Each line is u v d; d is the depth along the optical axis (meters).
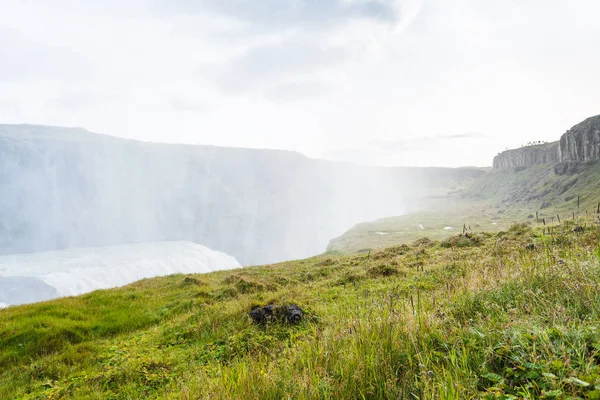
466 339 3.44
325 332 5.08
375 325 4.48
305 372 3.57
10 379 10.09
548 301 3.96
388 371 3.24
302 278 22.25
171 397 5.42
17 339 12.95
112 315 16.20
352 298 11.49
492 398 2.38
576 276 4.61
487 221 131.62
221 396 3.83
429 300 5.89
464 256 16.47
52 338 13.07
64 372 10.02
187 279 24.36
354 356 3.70
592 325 3.00
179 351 9.46
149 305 18.08
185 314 14.95
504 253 12.05
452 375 2.84
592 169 134.38
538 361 2.66
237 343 8.49
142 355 9.45
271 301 11.69
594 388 2.14
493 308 4.53
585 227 13.54
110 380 8.18
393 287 12.27
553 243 9.18
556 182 152.00
